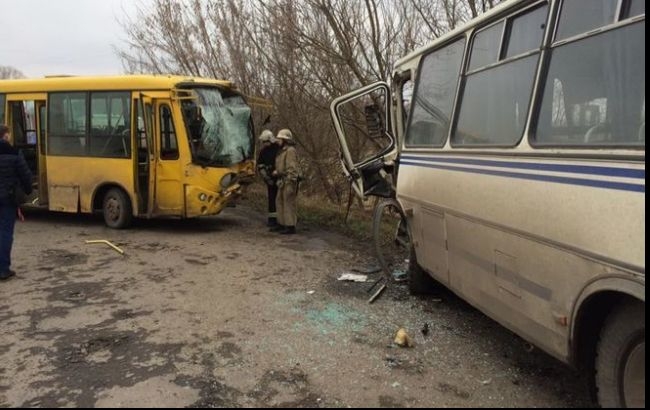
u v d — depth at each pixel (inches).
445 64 218.5
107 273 295.6
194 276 289.7
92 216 491.8
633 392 118.7
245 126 443.5
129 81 406.6
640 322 116.2
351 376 170.6
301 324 216.4
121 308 237.5
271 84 549.0
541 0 153.0
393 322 218.1
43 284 274.5
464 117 194.7
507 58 167.9
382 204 273.0
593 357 133.8
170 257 333.7
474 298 184.7
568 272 132.4
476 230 179.3
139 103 405.7
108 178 418.3
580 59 133.3
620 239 115.4
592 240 123.5
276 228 426.9
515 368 174.6
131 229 427.8
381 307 236.7
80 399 157.6
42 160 443.8
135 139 406.6
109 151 416.5
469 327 211.8
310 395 158.9
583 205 126.8
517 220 153.7
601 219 121.0
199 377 171.0
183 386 165.0
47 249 353.4
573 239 130.0
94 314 229.9
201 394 159.9
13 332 209.9
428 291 251.0
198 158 399.5
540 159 143.6
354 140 481.1
